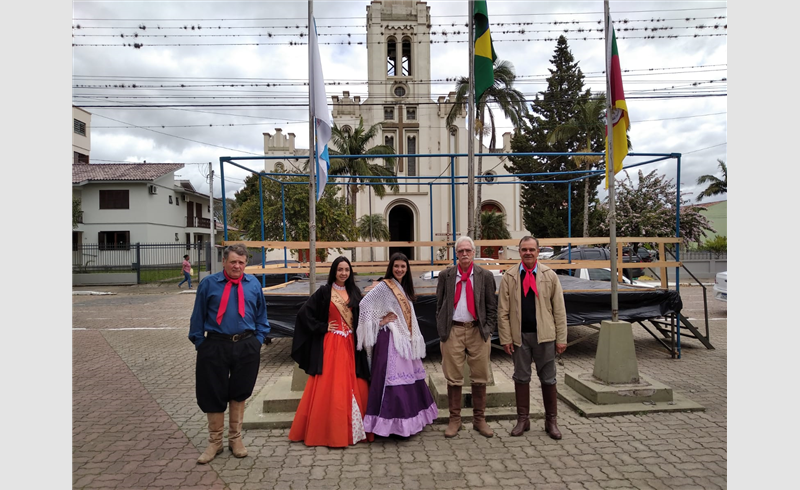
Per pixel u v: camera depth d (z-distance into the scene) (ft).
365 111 100.58
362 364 13.42
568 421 14.30
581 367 21.67
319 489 10.46
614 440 12.89
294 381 15.34
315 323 12.96
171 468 11.53
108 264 84.02
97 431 14.06
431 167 99.40
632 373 15.88
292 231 58.18
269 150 105.91
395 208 105.91
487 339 13.14
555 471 11.17
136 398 17.30
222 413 12.07
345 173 76.23
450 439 13.06
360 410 13.01
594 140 71.46
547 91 84.69
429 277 27.07
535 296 13.10
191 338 11.76
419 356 13.56
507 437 13.16
